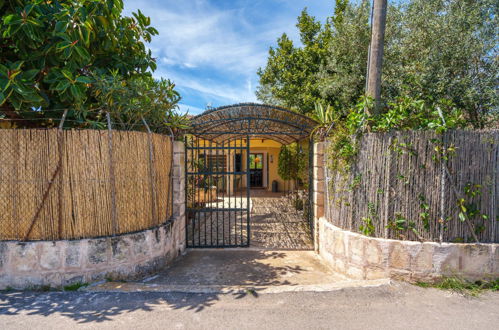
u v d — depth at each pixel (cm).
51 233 376
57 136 372
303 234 706
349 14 952
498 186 379
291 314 312
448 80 677
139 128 503
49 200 373
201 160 1020
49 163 371
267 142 1477
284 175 1144
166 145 501
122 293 359
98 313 313
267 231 738
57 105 443
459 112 409
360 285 373
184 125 539
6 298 346
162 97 478
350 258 428
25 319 300
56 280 373
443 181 373
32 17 374
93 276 387
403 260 382
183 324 293
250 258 538
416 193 383
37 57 398
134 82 455
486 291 360
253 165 1667
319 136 573
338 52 991
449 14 691
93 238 388
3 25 376
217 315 310
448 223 379
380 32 461
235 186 1485
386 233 396
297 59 1564
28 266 370
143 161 437
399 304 331
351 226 437
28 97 371
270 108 578
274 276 450
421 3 749
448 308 323
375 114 451
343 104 1012
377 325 291
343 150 436
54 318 303
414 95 703
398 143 389
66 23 362
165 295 355
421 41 738
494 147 378
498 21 655
